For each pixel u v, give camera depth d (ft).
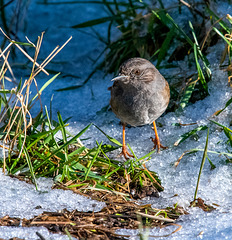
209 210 26.50
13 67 46.83
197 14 41.32
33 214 25.17
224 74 36.24
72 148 32.12
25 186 27.43
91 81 44.06
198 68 34.27
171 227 24.73
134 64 31.01
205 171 29.71
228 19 35.78
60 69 46.85
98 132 35.40
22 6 52.70
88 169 27.86
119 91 32.04
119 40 44.55
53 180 28.04
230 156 29.89
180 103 34.58
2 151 29.73
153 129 34.86
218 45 39.09
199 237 23.09
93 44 50.26
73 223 24.79
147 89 31.30
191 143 32.27
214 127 32.96
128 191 28.76
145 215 25.41
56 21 54.08
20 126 29.66
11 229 23.61
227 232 23.22
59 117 29.04
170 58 40.63
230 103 33.71
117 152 33.27
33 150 29.73
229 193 27.84
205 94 35.70
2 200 26.02
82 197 27.09
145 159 31.73
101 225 24.90
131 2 44.19
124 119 32.83
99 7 55.98
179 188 28.66
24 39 50.98
